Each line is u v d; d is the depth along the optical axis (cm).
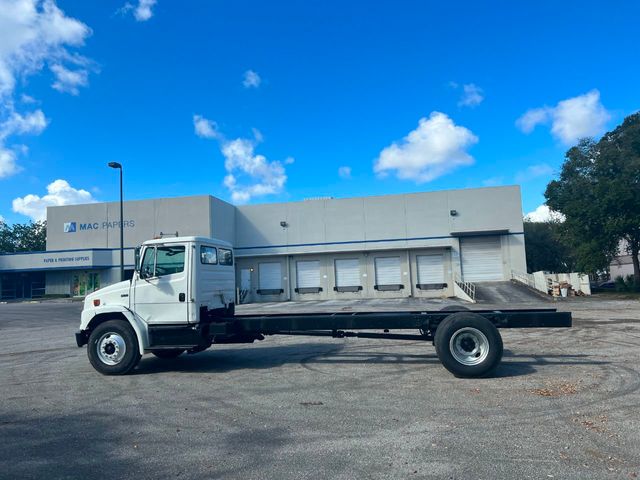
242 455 488
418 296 3775
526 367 890
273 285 4034
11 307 3350
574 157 3198
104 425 604
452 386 758
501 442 501
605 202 2894
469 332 827
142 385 832
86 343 978
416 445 500
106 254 3991
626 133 3058
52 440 551
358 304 3042
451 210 3828
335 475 431
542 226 5881
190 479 434
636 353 998
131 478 441
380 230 3947
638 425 542
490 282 3669
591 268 3111
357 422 585
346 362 993
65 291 4097
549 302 2688
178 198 3906
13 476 451
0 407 706
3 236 6556
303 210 4100
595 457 455
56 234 4134
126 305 948
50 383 873
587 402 639
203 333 945
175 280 939
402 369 905
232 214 4178
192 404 693
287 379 844
